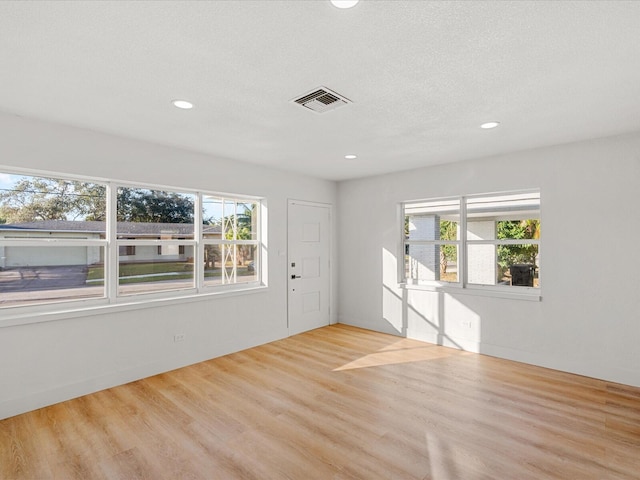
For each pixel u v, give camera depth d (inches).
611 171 130.1
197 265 158.2
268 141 136.3
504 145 142.1
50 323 114.4
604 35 67.7
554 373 139.0
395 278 195.2
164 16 61.8
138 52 73.6
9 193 112.3
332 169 186.9
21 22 62.9
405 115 109.3
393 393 121.9
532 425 100.4
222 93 93.6
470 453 87.7
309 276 205.9
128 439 94.3
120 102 99.2
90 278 128.4
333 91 92.5
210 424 101.9
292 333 195.3
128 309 131.8
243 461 85.2
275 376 137.3
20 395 108.1
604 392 121.3
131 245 138.2
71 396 117.9
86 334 122.0
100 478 79.4
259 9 59.9
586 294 135.6
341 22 63.8
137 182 135.0
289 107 103.0
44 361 113.1
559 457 85.8
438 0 57.8
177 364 145.9
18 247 113.5
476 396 119.0
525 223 155.6
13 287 112.3
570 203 138.9
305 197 202.5
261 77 85.0
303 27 65.2
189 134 127.5
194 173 151.4
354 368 145.6
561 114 108.3
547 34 67.5
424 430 98.3
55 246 120.7
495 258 164.2
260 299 179.0
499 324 158.2
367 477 79.1
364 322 210.2
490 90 92.0
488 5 59.2
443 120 113.6
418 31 66.6
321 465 83.6
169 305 143.9
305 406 112.7
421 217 189.9
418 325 186.2
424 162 170.9
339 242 223.0
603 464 83.0
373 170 189.2
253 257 182.1
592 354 134.6
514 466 82.6
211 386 128.0
